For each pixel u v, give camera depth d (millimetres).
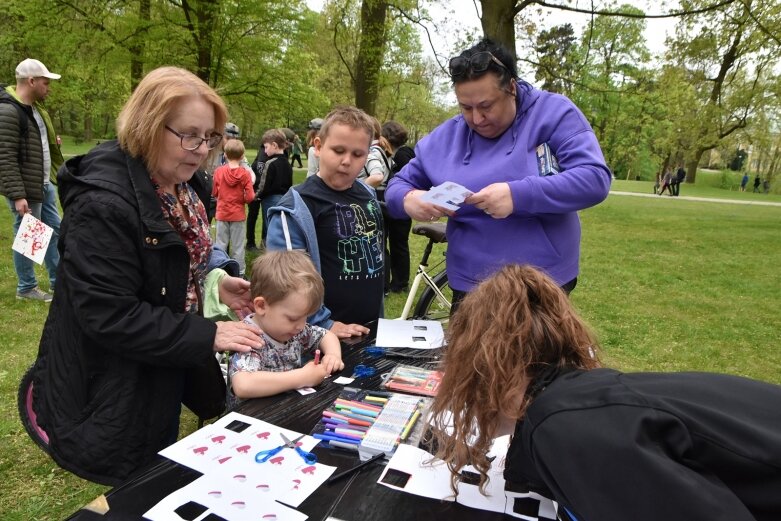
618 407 766
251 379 1527
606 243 9375
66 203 1314
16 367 3125
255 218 6633
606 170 1655
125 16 8477
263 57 9422
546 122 1714
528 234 1746
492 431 950
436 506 1062
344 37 12336
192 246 1617
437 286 3465
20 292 4258
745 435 757
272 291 1582
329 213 2119
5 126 3752
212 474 1145
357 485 1125
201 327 1393
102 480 1378
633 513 695
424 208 1775
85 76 9367
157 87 1287
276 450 1245
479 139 1858
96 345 1347
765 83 15727
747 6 8039
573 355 950
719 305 5633
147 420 1432
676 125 19562
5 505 2064
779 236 10727
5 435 2498
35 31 8648
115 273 1276
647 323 4898
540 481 932
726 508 665
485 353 906
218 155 1574
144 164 1358
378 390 1593
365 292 2229
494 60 1581
